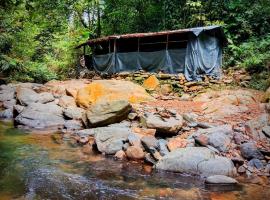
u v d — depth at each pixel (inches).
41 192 220.8
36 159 293.7
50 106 477.7
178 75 608.4
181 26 927.0
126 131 342.6
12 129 408.2
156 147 312.8
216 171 270.2
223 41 678.5
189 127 369.4
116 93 499.5
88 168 277.0
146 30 1016.9
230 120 391.2
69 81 666.2
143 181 252.2
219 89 562.3
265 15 812.6
